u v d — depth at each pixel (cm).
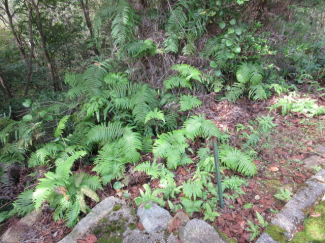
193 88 386
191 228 196
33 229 230
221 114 376
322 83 455
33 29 872
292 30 442
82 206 234
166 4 374
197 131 291
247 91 414
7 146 315
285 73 462
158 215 217
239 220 214
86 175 267
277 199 232
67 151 304
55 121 357
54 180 238
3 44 909
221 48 370
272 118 341
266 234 192
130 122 342
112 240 207
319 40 484
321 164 266
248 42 366
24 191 268
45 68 857
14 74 779
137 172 276
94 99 321
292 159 282
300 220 202
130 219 225
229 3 357
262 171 270
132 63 385
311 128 333
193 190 236
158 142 287
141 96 323
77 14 897
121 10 337
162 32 382
